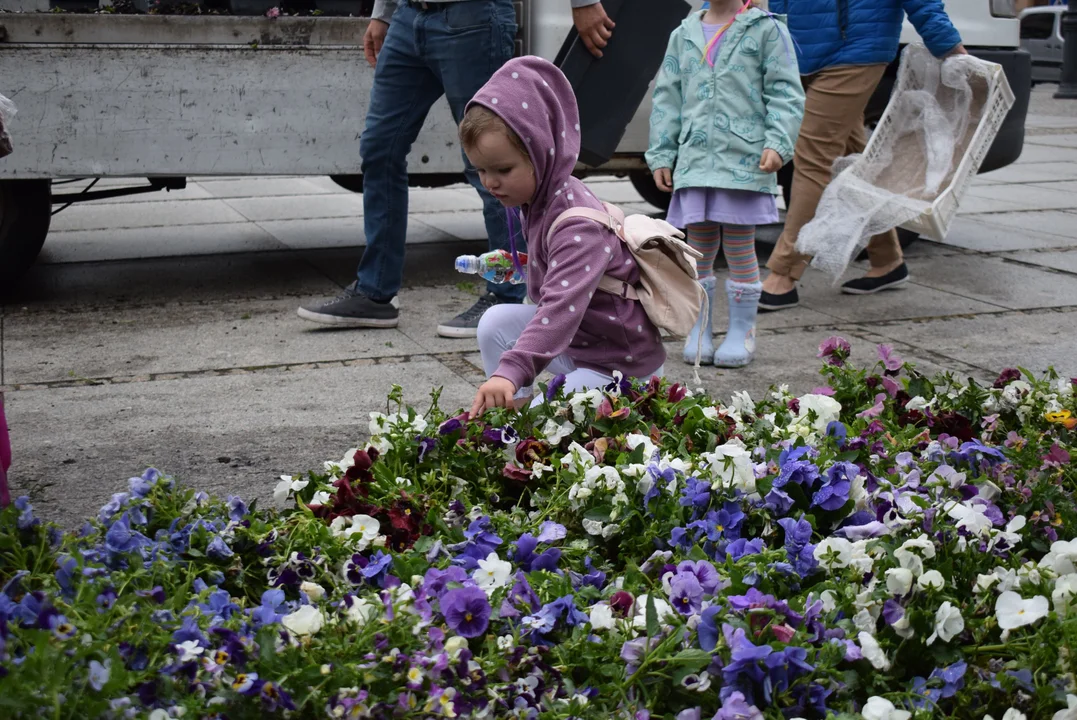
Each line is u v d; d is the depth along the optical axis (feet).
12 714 5.04
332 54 18.53
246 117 18.31
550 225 9.82
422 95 15.99
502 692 6.03
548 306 9.36
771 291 18.34
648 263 10.03
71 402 13.25
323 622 6.27
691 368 14.92
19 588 6.30
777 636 6.20
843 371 11.00
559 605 6.59
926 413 10.52
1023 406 10.53
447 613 6.35
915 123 18.21
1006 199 29.35
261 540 7.32
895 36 17.75
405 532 7.84
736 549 7.50
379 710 5.64
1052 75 66.64
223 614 6.26
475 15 15.11
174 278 20.29
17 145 17.34
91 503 10.21
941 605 6.68
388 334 16.43
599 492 8.06
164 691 5.56
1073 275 20.42
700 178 14.79
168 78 17.81
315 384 13.96
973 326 16.97
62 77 17.33
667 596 6.84
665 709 6.27
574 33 17.60
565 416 9.32
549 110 9.75
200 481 10.77
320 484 8.66
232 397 13.43
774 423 9.80
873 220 16.99
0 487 8.16
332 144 18.80
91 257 22.15
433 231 25.03
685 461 8.47
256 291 19.26
